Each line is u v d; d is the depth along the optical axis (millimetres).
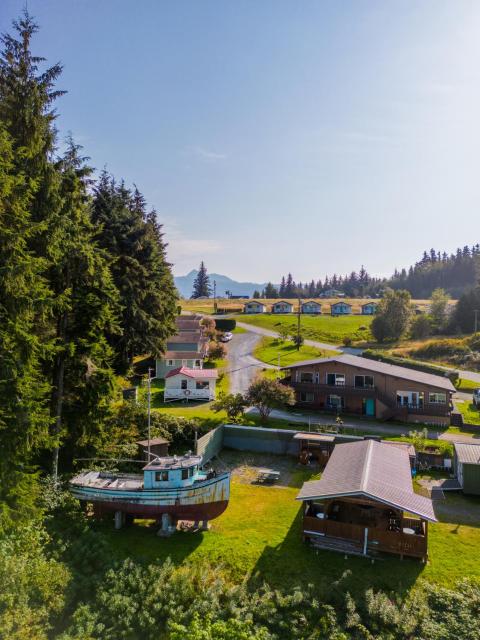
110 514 22953
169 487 21688
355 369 44219
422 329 88562
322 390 44656
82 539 19250
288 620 15477
